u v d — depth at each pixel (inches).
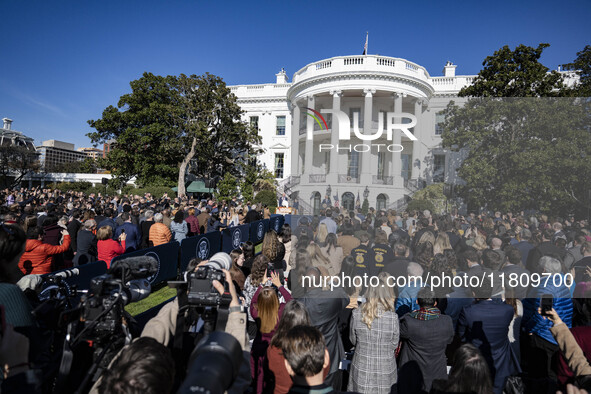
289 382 89.7
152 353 50.6
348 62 692.1
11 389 54.0
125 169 1162.0
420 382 101.0
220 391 33.1
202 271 71.5
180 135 1111.0
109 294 66.0
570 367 81.6
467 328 106.9
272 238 172.9
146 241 310.3
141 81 1150.3
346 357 141.3
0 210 293.0
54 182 1594.5
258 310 113.1
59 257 226.2
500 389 103.6
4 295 60.1
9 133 2294.5
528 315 118.6
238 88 1277.1
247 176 980.6
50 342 70.6
